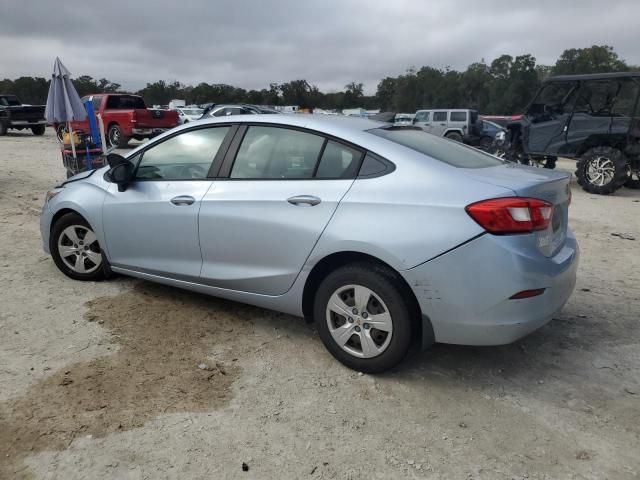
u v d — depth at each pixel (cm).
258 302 373
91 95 2022
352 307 329
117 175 419
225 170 382
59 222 473
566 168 1675
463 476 248
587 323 421
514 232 287
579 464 258
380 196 313
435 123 2402
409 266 299
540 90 1204
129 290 463
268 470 249
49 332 379
